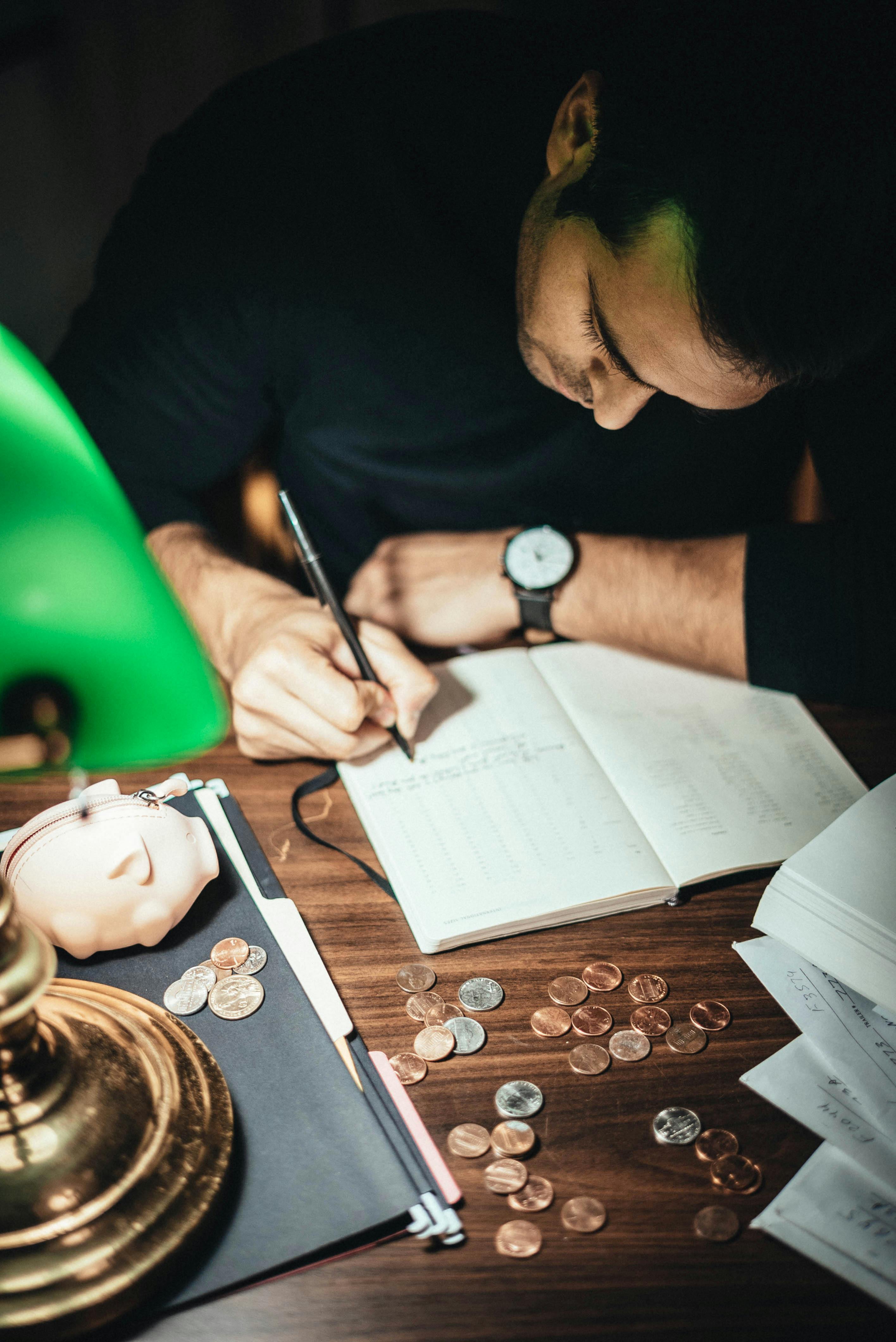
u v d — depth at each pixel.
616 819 0.73
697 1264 0.47
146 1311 0.42
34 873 0.54
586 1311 0.44
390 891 0.68
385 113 1.06
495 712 0.83
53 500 0.33
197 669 0.33
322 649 0.81
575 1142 0.52
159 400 1.13
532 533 1.02
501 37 1.06
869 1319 0.45
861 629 0.89
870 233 0.56
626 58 0.62
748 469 1.25
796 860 0.62
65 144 1.65
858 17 0.54
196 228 1.08
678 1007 0.61
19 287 1.74
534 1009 0.60
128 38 1.57
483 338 1.11
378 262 1.08
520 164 1.03
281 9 1.59
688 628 0.92
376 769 0.76
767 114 0.54
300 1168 0.47
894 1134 0.52
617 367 0.74
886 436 1.01
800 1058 0.58
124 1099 0.47
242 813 0.71
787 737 0.85
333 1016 0.56
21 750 0.30
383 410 1.17
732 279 0.58
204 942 0.59
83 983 0.54
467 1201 0.49
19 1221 0.42
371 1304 0.44
